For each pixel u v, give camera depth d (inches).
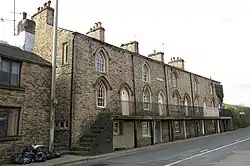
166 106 1061.1
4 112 554.3
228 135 1189.1
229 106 1769.2
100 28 864.9
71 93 714.8
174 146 821.2
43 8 847.1
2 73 554.9
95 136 682.8
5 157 537.3
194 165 458.3
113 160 566.9
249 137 1029.8
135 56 954.1
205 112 1301.7
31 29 887.1
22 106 584.7
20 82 586.9
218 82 1614.2
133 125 885.2
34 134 601.9
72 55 733.9
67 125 708.0
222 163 470.9
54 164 513.7
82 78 738.8
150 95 1000.9
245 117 1857.8
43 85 636.7
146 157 589.0
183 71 1248.2
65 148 689.0
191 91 1284.4
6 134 553.3
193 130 1219.9
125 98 886.4
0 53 548.4
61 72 757.3
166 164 477.4
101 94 804.6
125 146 836.6
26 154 532.4
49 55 801.6
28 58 617.3
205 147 744.3
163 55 1148.5
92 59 780.0
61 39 776.9
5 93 553.3
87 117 737.0
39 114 617.9
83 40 762.2
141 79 964.6
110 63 839.7
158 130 1002.7
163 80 1088.8
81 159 570.9
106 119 724.7
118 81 858.1
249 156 546.9
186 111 1146.7
